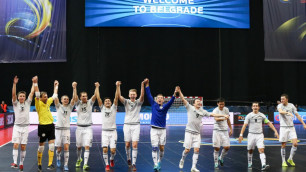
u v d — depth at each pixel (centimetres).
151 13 2312
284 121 895
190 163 916
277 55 2372
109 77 2383
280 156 1034
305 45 2372
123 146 1264
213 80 2438
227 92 2444
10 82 2391
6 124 1970
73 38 2364
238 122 2297
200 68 2431
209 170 821
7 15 2266
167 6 2319
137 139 833
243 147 1215
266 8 2377
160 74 2408
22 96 830
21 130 825
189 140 799
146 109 2414
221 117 826
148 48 2402
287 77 2500
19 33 2270
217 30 2428
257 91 2467
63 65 2384
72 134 1656
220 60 2433
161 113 823
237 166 872
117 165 885
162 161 948
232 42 2436
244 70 2448
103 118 834
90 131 840
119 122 2261
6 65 2389
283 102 903
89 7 2308
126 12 2308
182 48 2420
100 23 2309
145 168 847
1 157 1012
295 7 2377
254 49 2452
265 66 2472
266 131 1822
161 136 823
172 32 2412
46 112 819
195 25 2338
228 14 2361
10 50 2270
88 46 2367
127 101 852
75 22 2359
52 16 2289
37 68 2395
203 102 2433
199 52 2427
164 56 2409
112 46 2377
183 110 2278
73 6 2361
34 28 2277
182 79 2422
